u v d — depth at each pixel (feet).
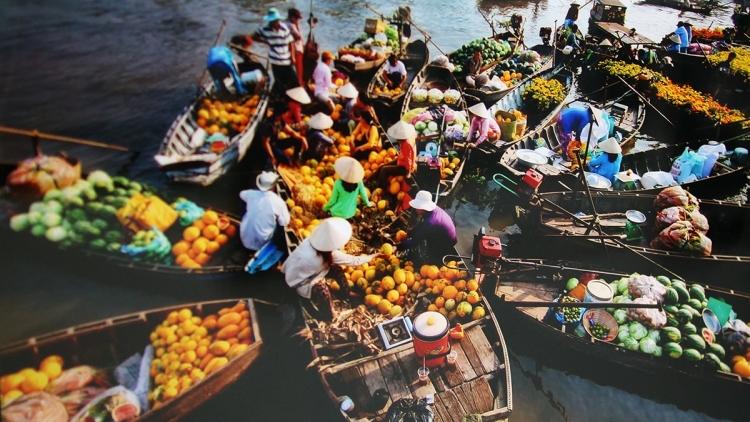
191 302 25.44
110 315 22.80
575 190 34.22
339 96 38.78
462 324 25.62
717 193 39.65
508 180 37.09
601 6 65.00
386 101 42.65
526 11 73.20
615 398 25.29
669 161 42.39
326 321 25.64
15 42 25.46
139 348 22.58
